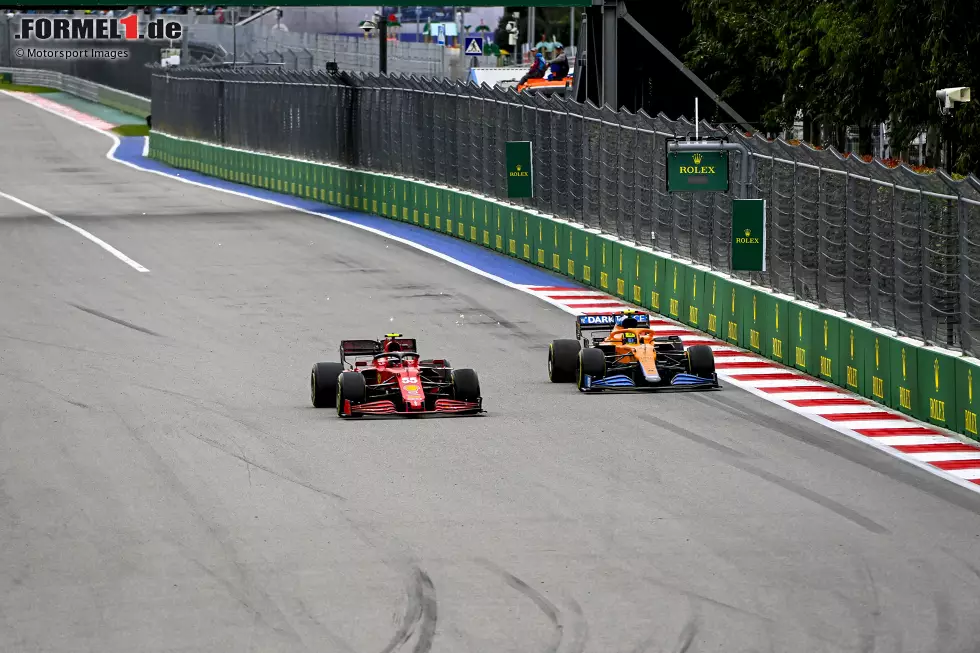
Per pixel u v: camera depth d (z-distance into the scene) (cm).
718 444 6500
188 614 4303
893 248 7500
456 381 7150
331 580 4597
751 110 17262
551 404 7412
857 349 7762
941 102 11375
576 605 4350
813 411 7300
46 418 7188
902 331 7406
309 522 5259
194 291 11575
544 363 8712
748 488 5709
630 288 11056
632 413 7162
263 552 4903
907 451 6406
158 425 6981
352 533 5112
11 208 18238
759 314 8994
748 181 9275
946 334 7019
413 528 5166
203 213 17375
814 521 5234
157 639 4100
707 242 9944
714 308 9669
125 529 5203
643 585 4528
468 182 14700
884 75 12900
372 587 4525
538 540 5009
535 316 10456
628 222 11281
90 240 14775
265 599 4425
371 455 6284
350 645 4034
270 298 11225
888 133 13750
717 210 9756
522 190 12838
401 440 6569
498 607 4334
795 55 15012
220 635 4125
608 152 11588
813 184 8456
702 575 4622
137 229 15738
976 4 11906
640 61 17288
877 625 4166
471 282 12038
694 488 5709
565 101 12400
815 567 4697
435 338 9569
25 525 5288
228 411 7306
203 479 5912
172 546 4988
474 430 6781
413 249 14038
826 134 14925
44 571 4738
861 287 7869
